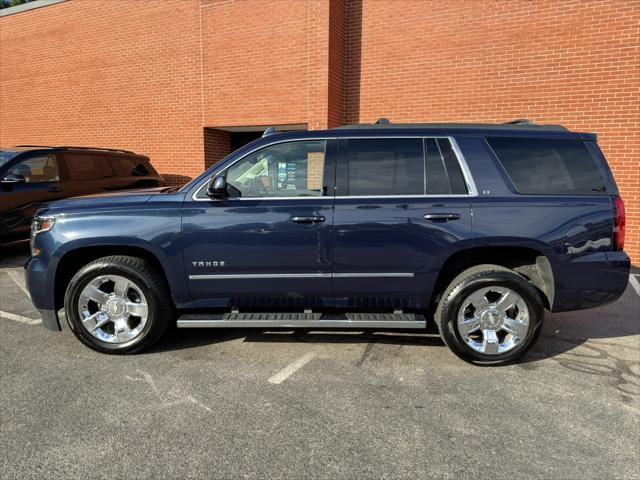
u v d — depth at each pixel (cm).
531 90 764
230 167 378
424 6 818
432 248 363
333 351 398
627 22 696
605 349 410
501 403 315
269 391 327
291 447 262
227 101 944
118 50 1053
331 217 363
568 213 361
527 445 267
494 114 791
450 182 368
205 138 992
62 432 275
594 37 718
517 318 368
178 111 1006
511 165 371
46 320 388
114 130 1088
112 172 855
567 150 374
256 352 394
